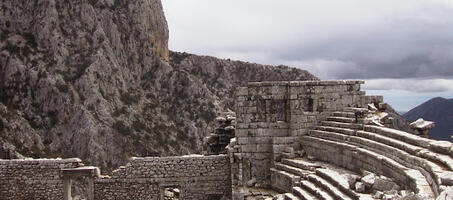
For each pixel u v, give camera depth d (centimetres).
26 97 9975
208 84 15962
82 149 9506
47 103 9988
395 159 2425
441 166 2006
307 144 3484
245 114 3659
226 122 4428
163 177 3734
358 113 3164
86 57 11006
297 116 3578
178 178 3741
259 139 3641
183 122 12131
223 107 13850
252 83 3644
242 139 3653
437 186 1822
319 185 2653
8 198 3741
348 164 2950
